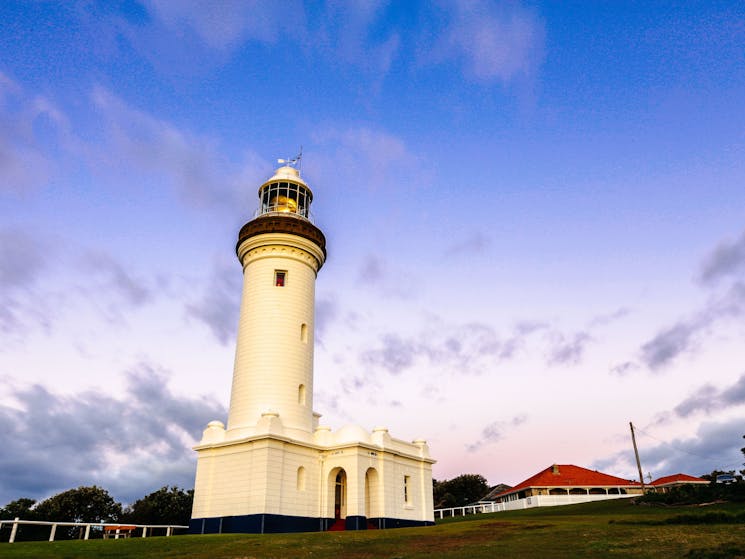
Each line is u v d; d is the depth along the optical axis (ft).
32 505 195.42
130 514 200.44
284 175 145.38
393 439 130.21
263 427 108.58
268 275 129.49
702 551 53.98
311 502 113.39
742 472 141.59
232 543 73.87
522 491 241.35
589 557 55.11
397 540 75.41
